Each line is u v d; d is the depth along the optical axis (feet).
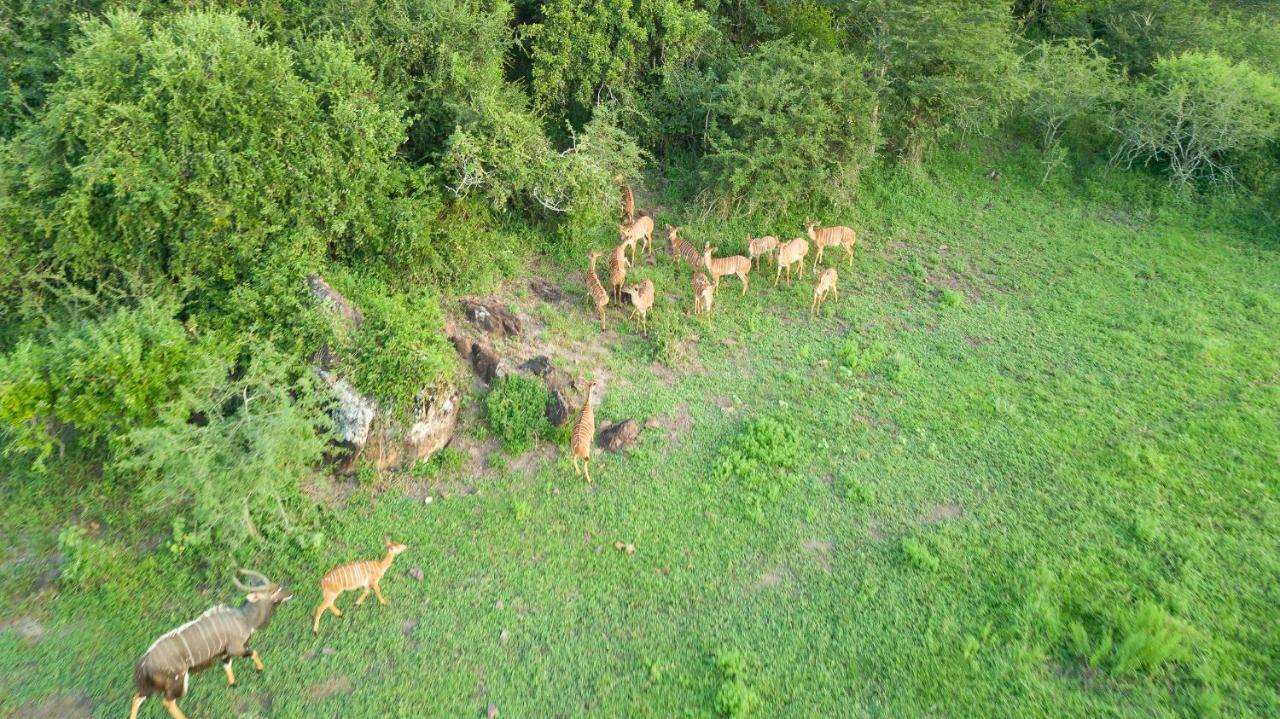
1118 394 48.42
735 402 47.21
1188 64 71.51
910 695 30.30
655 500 39.68
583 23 60.85
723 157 61.11
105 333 37.04
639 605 34.19
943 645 32.22
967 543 37.24
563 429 43.11
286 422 34.96
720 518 38.75
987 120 74.74
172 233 42.29
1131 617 32.78
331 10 51.98
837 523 38.58
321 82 46.83
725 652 31.58
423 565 35.78
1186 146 73.20
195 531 36.42
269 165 43.83
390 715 29.37
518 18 65.46
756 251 59.21
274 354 39.37
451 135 51.60
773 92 60.39
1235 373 50.44
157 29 44.27
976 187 74.13
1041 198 73.36
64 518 37.19
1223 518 38.86
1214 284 61.11
